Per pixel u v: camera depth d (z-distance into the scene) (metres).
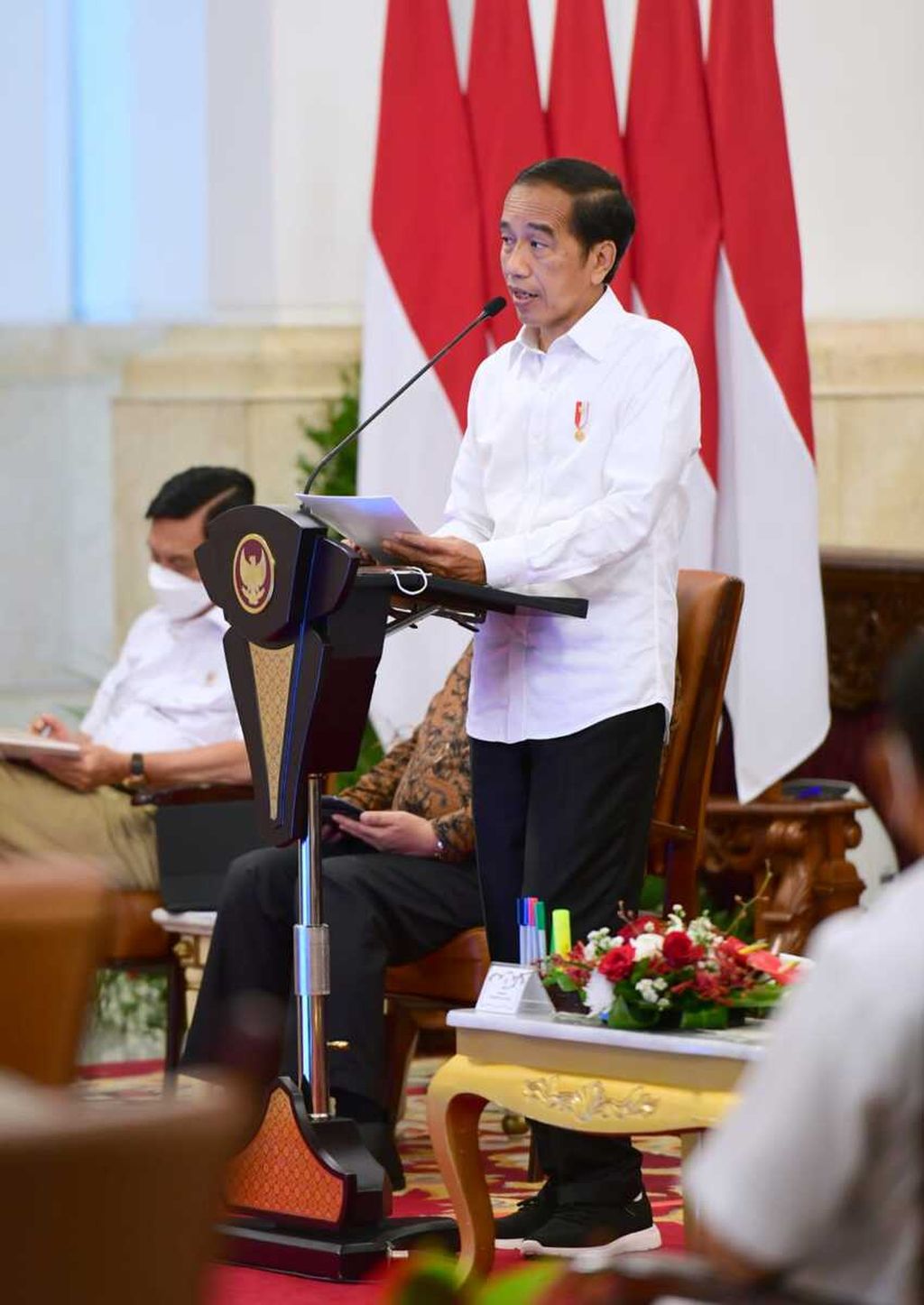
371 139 17.70
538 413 9.29
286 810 8.58
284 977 10.35
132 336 18.12
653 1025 7.74
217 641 13.67
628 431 9.04
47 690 17.97
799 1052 3.93
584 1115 7.75
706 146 15.08
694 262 15.01
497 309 9.13
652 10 15.22
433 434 15.45
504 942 9.40
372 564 9.12
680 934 7.76
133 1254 3.28
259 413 17.73
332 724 8.48
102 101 18.27
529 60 15.56
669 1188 10.71
